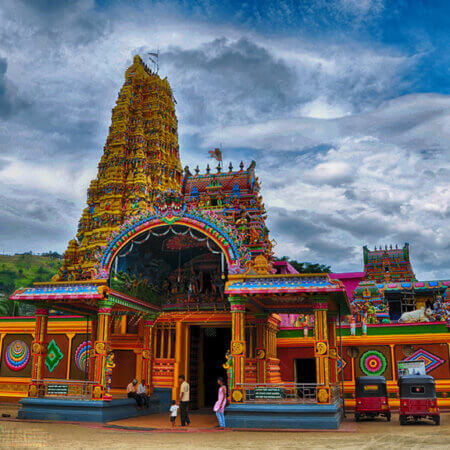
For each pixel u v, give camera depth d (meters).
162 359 20.22
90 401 15.09
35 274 92.00
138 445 10.52
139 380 19.95
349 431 13.12
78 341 22.28
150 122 35.84
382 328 21.47
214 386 22.17
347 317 21.88
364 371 21.38
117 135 33.97
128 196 31.77
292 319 27.02
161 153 35.03
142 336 20.20
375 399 16.41
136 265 19.06
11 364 22.95
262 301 18.02
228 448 10.09
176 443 10.95
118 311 19.17
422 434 12.34
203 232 16.08
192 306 20.48
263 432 13.23
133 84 36.50
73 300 16.88
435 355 20.64
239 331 14.84
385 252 37.72
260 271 18.16
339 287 14.20
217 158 25.30
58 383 16.33
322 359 14.25
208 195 23.55
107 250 16.45
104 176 32.97
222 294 20.30
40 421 14.88
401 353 21.09
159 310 20.00
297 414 13.84
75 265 30.31
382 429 13.71
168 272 20.88
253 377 18.84
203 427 14.45
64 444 10.44
